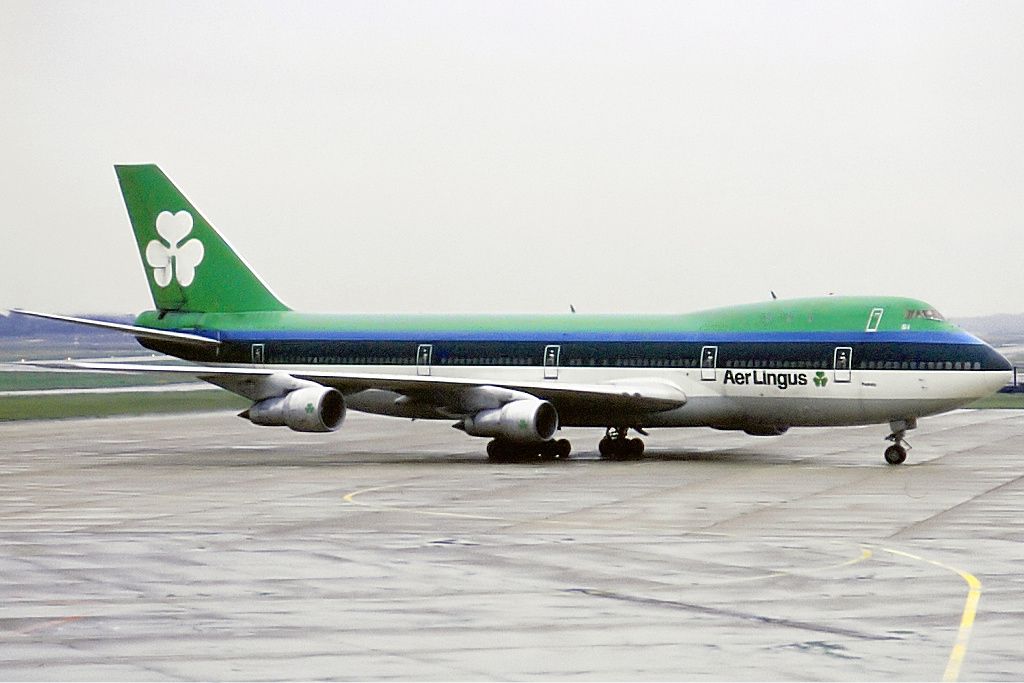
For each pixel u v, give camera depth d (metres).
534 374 111.06
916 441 129.00
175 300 124.00
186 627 45.38
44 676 39.41
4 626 45.62
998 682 38.28
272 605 48.78
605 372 108.88
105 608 48.38
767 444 124.94
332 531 66.75
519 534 65.44
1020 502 77.56
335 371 117.06
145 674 39.59
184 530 67.19
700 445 123.81
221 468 102.12
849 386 101.38
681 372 106.62
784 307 105.31
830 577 53.56
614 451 111.62
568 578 53.62
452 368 113.69
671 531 66.25
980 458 109.06
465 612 47.50
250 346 119.69
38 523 70.00
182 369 106.50
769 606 48.22
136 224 125.38
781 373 103.25
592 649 42.22
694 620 46.06
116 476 95.69
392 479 92.44
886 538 63.66
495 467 101.75
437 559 58.19
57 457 113.44
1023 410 193.88
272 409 106.19
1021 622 45.53
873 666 40.00
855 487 85.94
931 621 45.75
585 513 73.38
